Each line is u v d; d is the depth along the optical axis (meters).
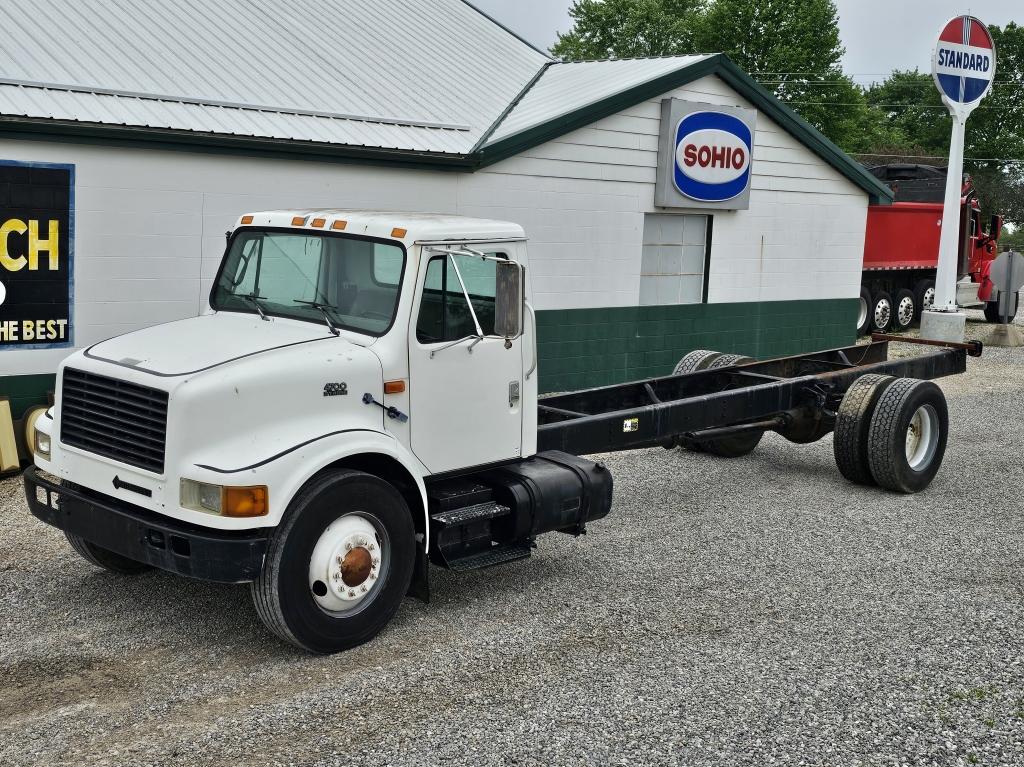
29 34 11.22
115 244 10.30
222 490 5.31
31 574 7.05
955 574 7.61
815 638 6.37
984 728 5.29
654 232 15.07
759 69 60.62
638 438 8.20
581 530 7.00
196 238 10.83
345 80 13.50
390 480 6.23
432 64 15.28
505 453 6.70
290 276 6.54
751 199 16.02
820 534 8.51
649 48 71.38
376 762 4.75
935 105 84.75
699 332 15.74
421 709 5.27
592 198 14.09
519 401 6.73
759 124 15.77
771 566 7.70
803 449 11.62
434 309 6.22
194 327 6.45
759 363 10.84
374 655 5.91
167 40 12.49
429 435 6.26
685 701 5.46
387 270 6.14
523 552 6.58
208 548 5.38
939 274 19.02
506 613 6.61
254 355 5.78
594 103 13.61
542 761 4.81
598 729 5.13
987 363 18.55
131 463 5.68
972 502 9.60
